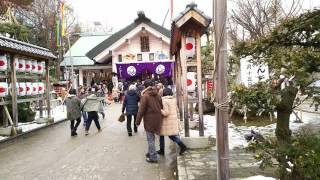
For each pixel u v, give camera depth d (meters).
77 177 7.59
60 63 34.28
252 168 7.10
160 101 8.70
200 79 9.64
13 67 13.21
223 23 5.46
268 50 4.43
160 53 30.41
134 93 12.50
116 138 12.05
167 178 7.39
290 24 4.16
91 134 13.03
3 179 7.63
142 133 12.91
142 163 8.62
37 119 16.12
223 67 5.48
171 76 27.25
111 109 22.61
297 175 4.05
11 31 18.34
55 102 24.34
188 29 9.73
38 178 7.61
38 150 10.51
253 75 11.05
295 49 4.27
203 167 7.50
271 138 4.54
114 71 30.64
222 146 5.53
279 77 4.32
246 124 12.77
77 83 36.31
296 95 4.34
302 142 4.05
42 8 36.91
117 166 8.40
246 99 4.14
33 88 14.91
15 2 25.70
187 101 9.68
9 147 11.09
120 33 30.70
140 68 27.39
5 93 12.70
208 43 17.11
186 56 9.83
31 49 14.42
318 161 3.67
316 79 4.10
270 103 4.12
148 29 29.89
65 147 10.81
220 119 5.52
